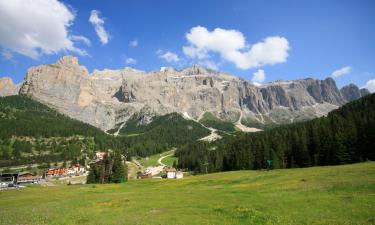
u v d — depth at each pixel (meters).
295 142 147.38
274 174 97.25
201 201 49.41
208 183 93.19
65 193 83.31
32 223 35.16
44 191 94.50
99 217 38.72
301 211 36.38
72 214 41.78
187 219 34.50
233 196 53.69
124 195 68.69
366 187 50.53
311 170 98.56
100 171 158.12
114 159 162.75
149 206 46.84
